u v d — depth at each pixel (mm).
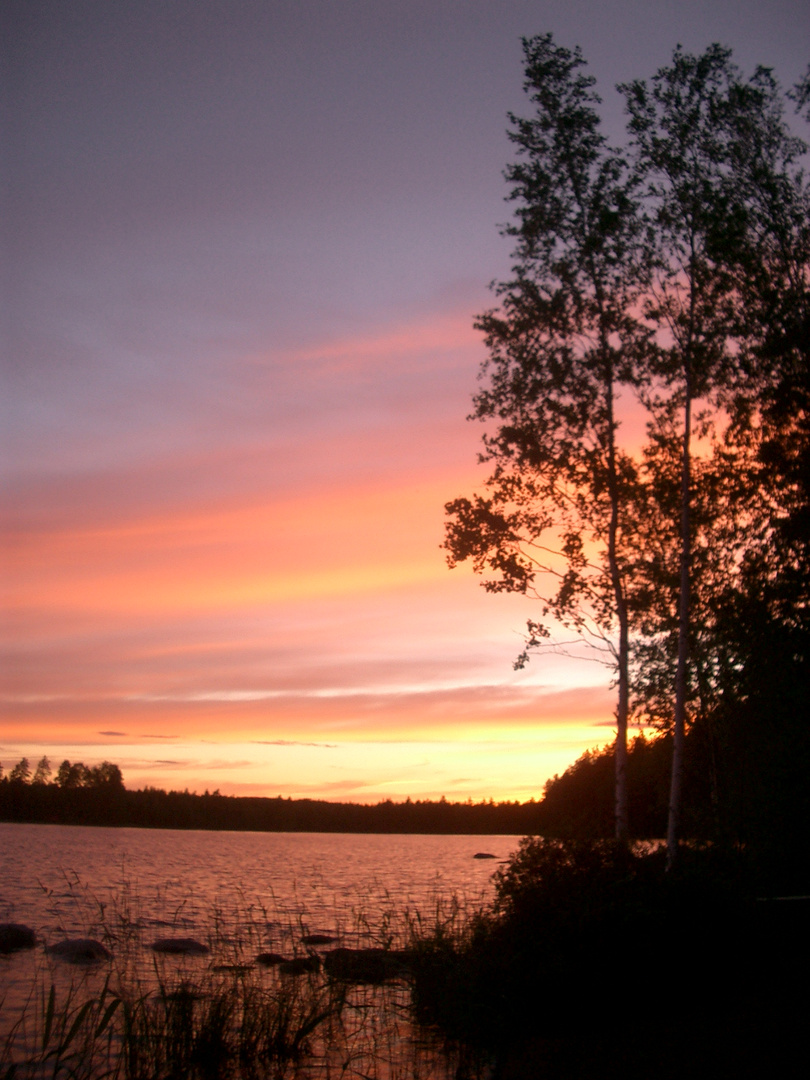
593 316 22906
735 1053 9414
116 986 14516
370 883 33625
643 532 23047
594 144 23172
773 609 24672
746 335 22453
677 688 20500
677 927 11977
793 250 23062
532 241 23078
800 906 16953
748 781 25641
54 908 25109
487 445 23203
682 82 22672
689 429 21906
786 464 23219
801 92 22828
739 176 22812
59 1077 10219
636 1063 9656
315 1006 12352
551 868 12969
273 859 62281
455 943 14055
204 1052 11086
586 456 22500
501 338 23141
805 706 24469
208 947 18453
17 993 14234
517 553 23109
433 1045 12195
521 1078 10156
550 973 11539
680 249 22406
